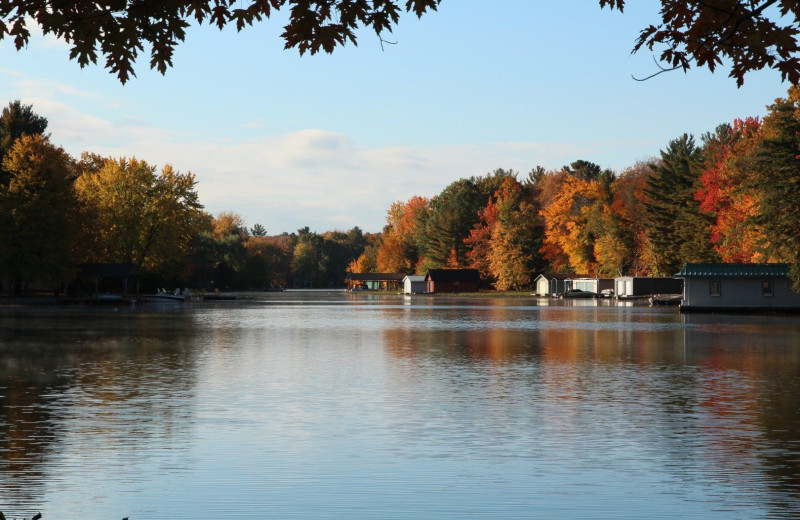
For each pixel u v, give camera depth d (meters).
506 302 117.00
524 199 176.12
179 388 23.20
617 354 33.75
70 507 11.45
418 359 31.78
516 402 20.67
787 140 62.19
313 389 23.05
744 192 76.25
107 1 7.86
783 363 29.97
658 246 117.94
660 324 56.47
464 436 16.31
